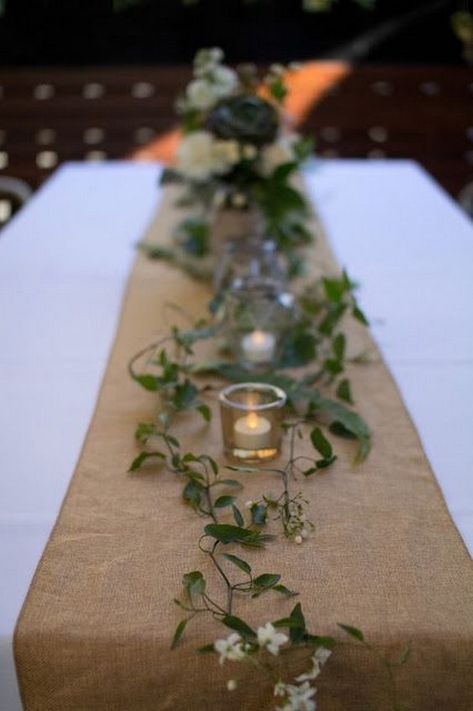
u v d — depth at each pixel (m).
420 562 0.83
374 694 0.77
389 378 1.19
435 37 3.45
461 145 3.57
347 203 2.05
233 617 0.73
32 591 0.80
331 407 1.06
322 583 0.80
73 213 2.00
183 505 0.91
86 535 0.87
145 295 1.50
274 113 1.53
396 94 3.50
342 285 1.19
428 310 1.42
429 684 0.77
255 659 0.74
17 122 3.54
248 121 1.47
